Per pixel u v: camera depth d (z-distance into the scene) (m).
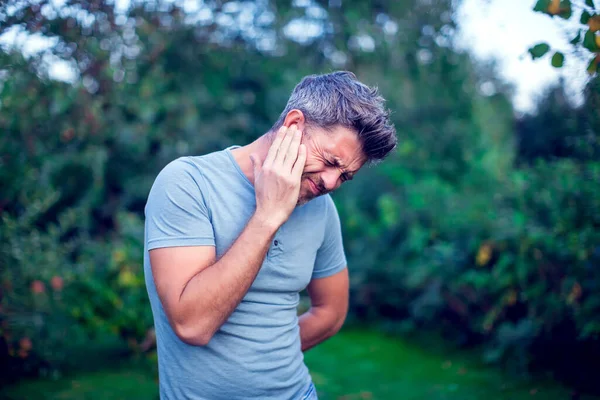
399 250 4.65
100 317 3.46
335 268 1.68
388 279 4.66
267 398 1.40
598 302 2.73
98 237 4.64
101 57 3.01
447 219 4.24
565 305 3.00
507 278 3.32
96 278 3.53
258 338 1.39
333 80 1.40
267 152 1.42
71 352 3.85
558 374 3.19
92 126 3.66
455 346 3.97
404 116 5.93
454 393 3.06
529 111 4.80
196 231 1.29
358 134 1.35
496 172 5.04
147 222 1.34
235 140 6.23
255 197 1.33
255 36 5.86
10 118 2.96
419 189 4.80
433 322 4.25
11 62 2.46
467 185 5.18
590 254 2.78
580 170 2.97
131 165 5.23
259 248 1.24
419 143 5.82
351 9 5.86
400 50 5.72
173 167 1.35
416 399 3.00
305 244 1.47
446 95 6.06
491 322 3.39
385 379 3.36
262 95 6.45
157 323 1.40
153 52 4.03
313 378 3.41
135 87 4.32
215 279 1.22
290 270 1.43
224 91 5.96
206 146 5.79
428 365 3.60
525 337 3.21
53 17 2.38
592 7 1.73
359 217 5.21
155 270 1.29
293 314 1.50
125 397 3.05
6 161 3.19
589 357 3.11
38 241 3.30
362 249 4.93
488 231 3.63
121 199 5.17
